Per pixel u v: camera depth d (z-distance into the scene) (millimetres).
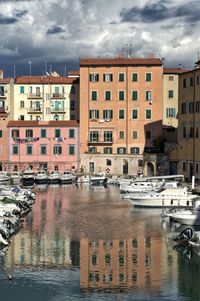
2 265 45812
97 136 122875
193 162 104062
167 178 100062
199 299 38469
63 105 134500
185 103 108000
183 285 41094
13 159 122625
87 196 88750
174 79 126938
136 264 46031
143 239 54562
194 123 103875
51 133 122500
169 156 115750
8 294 39406
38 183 111812
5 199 70812
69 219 65688
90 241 53781
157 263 46250
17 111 135125
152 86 122312
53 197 87375
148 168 119500
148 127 122562
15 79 136875
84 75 122750
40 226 61250
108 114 122875
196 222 59375
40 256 48406
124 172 121125
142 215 68250
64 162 122500
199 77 101688
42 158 122562
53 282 41750
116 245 52219
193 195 74812
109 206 76375
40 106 134875
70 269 44844
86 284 41281
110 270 44500
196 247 50812
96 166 122188
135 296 39062
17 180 111750
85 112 122938
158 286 40875
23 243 53031
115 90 122562
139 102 122562
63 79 135500
